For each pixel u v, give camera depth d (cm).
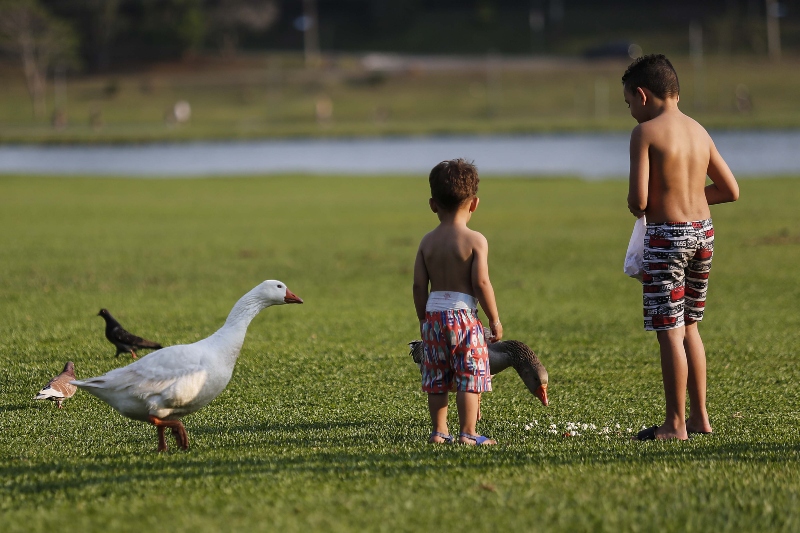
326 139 12638
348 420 1220
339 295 2408
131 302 2206
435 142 11512
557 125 12925
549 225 3981
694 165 1046
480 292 1005
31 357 1580
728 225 3662
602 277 2691
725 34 19738
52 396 1251
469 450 959
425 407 1302
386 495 783
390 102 16775
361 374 1504
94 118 14938
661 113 1070
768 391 1384
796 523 714
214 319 1978
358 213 4641
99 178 6744
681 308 1067
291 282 2617
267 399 1346
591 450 980
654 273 1055
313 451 988
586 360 1625
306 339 1791
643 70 1072
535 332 1897
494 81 17412
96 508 763
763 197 4675
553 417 1250
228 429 1159
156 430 1148
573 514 736
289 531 702
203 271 2781
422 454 941
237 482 834
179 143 12400
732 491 791
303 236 3731
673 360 1062
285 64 19875
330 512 743
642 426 1193
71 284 2470
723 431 1127
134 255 3111
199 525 715
